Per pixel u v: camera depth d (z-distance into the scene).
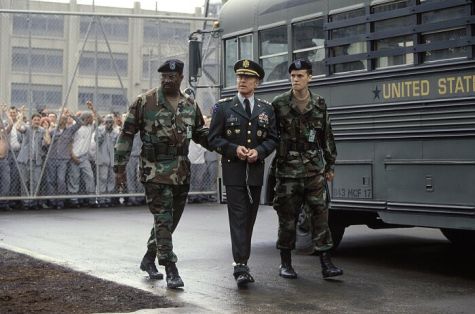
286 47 10.17
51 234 12.15
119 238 11.67
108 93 17.05
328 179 8.16
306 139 7.96
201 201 18.14
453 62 7.91
